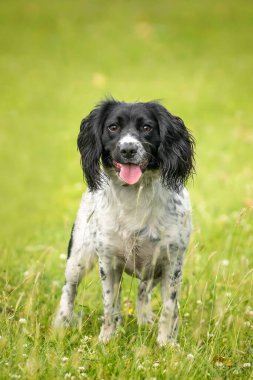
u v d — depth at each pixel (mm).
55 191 14812
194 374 5406
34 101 21719
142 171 6379
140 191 6074
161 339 6379
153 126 6605
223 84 22922
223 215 11258
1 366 5422
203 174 14836
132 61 25453
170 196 6566
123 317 7066
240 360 5941
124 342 6277
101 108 6793
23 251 9852
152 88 22484
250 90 22359
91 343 6117
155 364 5559
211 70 24391
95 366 5617
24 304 6895
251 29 28453
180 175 6719
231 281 7043
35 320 6410
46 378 5270
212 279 7723
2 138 18594
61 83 23359
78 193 14430
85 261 7121
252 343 6285
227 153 16609
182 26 28859
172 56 25891
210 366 5602
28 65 25125
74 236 7199
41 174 16031
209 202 12617
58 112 20844
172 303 6574
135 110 6617
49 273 8586
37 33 28234
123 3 31969
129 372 5496
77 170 16234
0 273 8109
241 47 26672
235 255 9031
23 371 5266
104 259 6727
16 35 28016
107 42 27312
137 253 6605
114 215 6535
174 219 6523
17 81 23547
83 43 27188
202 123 19359
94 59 25656
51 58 25812
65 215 12602
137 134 6516
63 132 19109
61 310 7113
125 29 28656
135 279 8180
